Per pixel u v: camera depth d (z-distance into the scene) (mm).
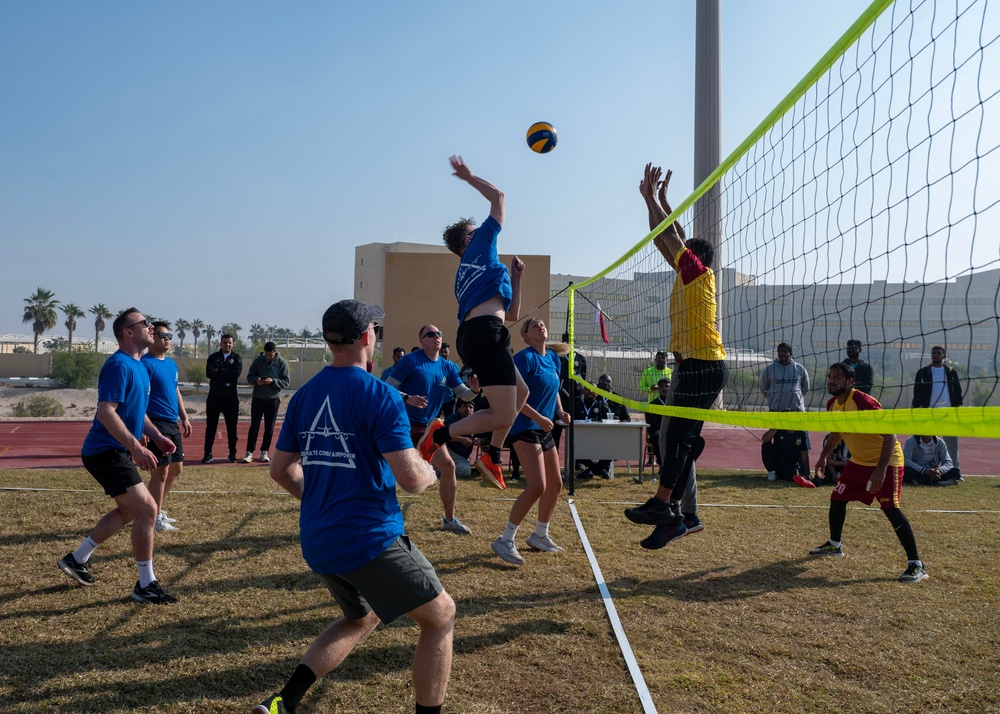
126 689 3012
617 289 9547
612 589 4547
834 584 4738
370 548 2387
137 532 4094
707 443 15961
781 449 9555
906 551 4941
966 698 3094
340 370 2600
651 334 7180
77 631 3646
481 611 4078
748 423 3922
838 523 5473
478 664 3352
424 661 2479
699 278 4496
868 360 8430
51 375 45656
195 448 13398
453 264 19031
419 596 2436
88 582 4359
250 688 3045
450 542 5688
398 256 18984
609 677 3240
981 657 3539
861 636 3803
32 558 4914
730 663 3432
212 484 7945
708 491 8633
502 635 3711
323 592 4301
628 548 5605
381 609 2430
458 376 6500
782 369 9500
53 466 10414
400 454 2406
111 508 6430
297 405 2639
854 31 3461
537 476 5137
